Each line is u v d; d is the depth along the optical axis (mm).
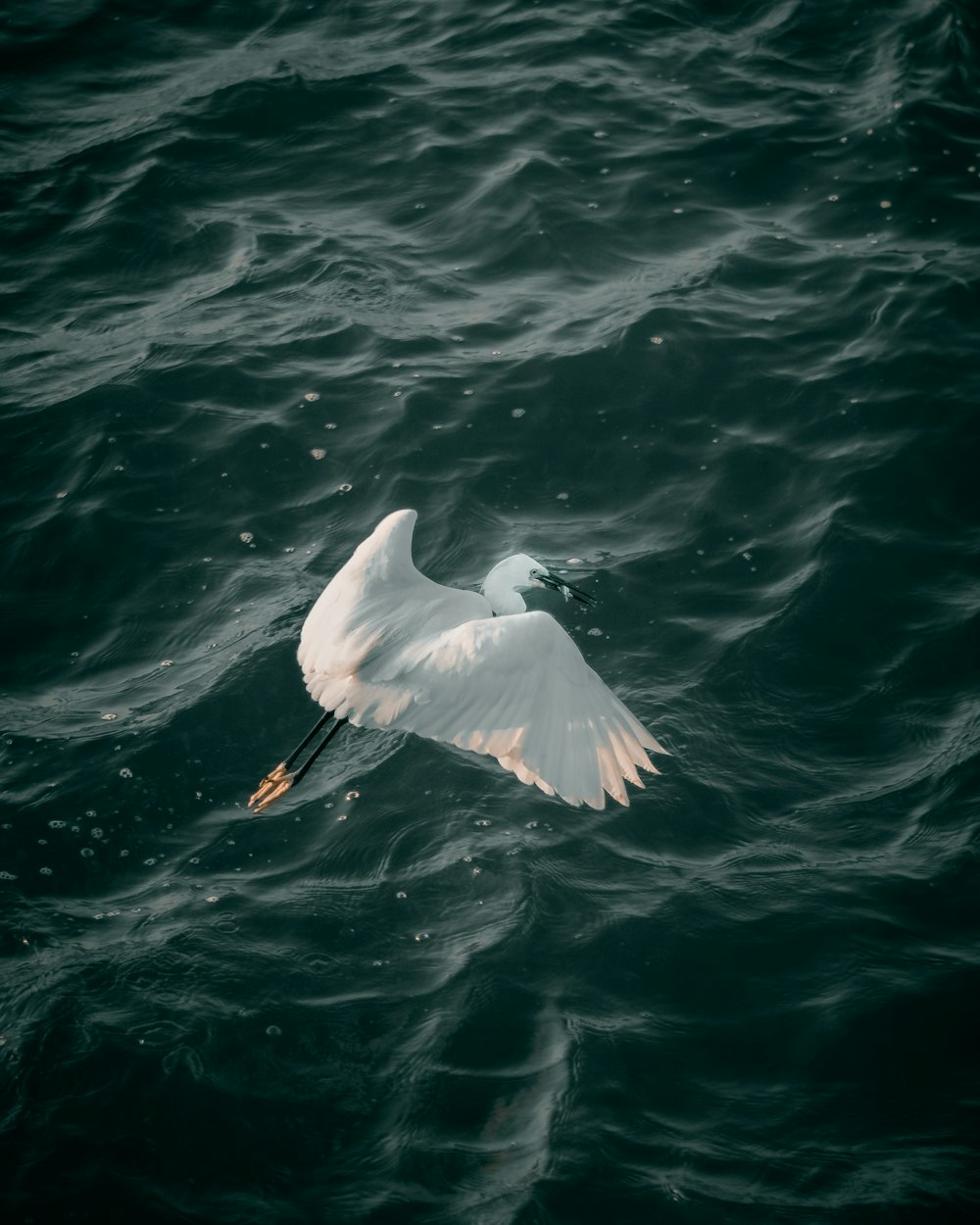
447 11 18500
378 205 15266
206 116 16609
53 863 8797
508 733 5453
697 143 15820
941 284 13656
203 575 11086
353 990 7938
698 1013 7801
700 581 10898
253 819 9156
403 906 8484
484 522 11469
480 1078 7406
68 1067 7441
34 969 8047
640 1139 7074
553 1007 7797
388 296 13945
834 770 9383
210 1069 7453
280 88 17016
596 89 16750
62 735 9695
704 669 10094
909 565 10961
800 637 10367
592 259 14336
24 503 11734
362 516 11555
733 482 11789
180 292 14180
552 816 9086
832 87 16688
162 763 9469
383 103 16781
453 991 7891
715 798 9164
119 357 13250
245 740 9711
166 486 11875
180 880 8719
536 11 18266
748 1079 7449
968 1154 7004
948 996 7812
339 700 5984
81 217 15188
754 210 14945
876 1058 7516
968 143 15625
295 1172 6977
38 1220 6738
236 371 12992
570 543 11258
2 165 15961
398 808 9195
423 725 5605
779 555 11109
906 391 12508
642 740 5637
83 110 16906
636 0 18328
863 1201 6746
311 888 8641
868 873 8602
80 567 11195
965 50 17031
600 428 12328
